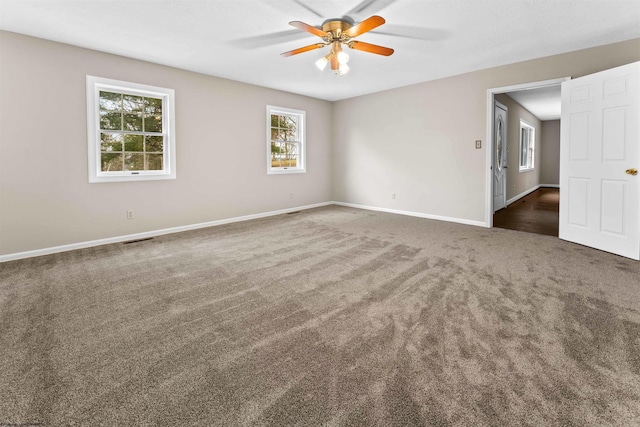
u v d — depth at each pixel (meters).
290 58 4.29
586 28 3.41
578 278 2.78
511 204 7.30
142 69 4.31
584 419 1.29
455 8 2.97
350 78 5.33
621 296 2.42
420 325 2.04
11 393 1.46
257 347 1.83
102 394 1.46
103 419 1.32
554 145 10.86
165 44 3.77
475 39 3.70
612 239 3.50
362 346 1.82
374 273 2.98
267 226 5.12
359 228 4.94
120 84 4.12
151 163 4.57
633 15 3.12
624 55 3.74
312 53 4.12
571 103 3.88
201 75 4.94
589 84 3.65
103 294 2.56
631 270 2.97
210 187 5.16
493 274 2.90
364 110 6.61
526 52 4.12
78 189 3.88
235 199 5.52
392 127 6.16
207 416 1.33
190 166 4.89
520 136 7.98
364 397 1.43
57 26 3.26
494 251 3.64
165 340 1.91
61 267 3.20
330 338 1.91
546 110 8.65
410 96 5.82
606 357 1.69
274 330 2.01
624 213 3.37
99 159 4.02
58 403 1.40
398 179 6.17
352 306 2.32
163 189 4.62
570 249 3.69
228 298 2.48
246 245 4.00
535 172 10.34
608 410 1.33
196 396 1.45
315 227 5.02
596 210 3.66
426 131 5.64
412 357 1.71
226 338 1.93
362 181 6.81
